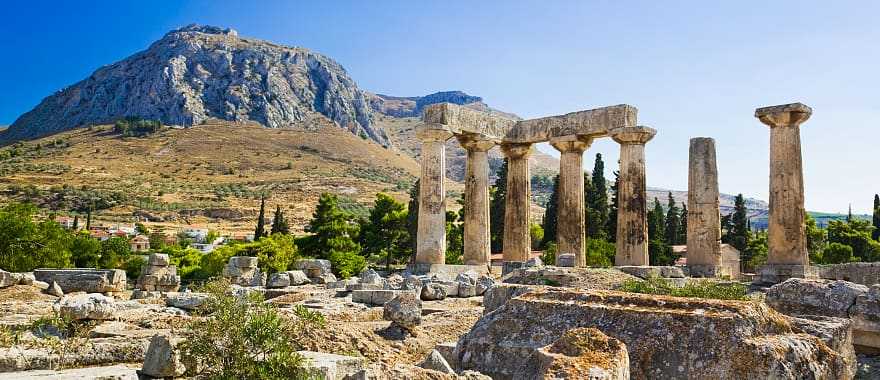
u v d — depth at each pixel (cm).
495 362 1079
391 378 956
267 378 953
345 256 6669
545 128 3966
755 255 8356
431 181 3609
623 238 3569
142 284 3581
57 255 5475
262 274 3469
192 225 18750
